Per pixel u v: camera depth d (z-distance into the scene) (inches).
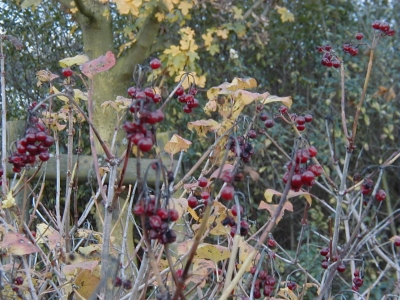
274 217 30.9
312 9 154.4
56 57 121.0
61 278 42.8
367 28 156.9
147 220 29.0
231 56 133.5
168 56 114.1
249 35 146.8
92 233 54.4
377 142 148.2
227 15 145.6
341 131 143.6
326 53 66.2
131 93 38.4
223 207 43.3
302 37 155.4
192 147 130.4
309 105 151.7
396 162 147.2
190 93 51.6
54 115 55.3
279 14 154.3
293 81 148.0
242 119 47.7
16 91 112.7
